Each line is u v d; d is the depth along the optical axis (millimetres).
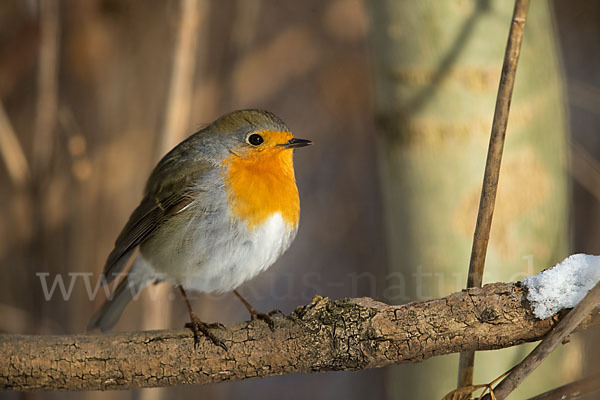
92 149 11266
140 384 5883
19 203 10891
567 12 14680
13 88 12367
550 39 7059
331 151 14602
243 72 13555
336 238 14227
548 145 6859
